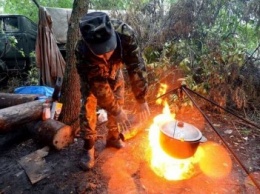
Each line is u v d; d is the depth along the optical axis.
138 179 2.05
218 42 3.55
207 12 3.85
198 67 3.56
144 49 3.74
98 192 1.94
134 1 4.09
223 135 2.78
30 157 2.37
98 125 2.97
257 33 3.72
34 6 7.41
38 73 4.58
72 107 2.65
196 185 1.99
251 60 3.56
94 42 1.31
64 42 5.12
